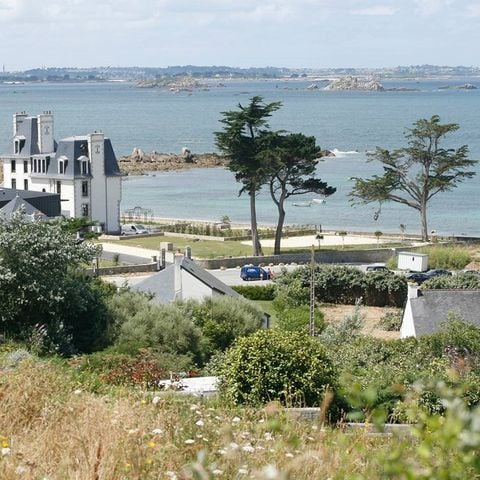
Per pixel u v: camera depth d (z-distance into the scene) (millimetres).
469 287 82312
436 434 8711
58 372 24422
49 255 50562
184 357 48438
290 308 75500
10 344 43406
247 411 20438
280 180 118438
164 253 98312
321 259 111000
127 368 35406
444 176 133250
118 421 16172
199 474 11125
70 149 135250
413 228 147250
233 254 112750
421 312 61719
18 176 140625
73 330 51375
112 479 13133
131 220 149250
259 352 33656
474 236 139375
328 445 14648
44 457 14375
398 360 42469
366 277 84688
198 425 16578
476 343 45500
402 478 9000
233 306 60000
